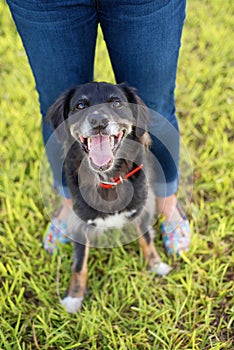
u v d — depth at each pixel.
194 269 2.90
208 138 3.72
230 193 3.30
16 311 2.70
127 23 2.28
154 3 2.20
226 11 5.32
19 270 2.85
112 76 4.32
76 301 2.79
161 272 2.95
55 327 2.68
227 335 2.62
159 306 2.73
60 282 2.92
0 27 5.18
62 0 2.22
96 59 4.50
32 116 3.94
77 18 2.33
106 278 2.92
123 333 2.62
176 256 3.06
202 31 4.94
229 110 4.00
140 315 2.68
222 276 2.83
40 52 2.47
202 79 4.34
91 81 2.80
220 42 4.79
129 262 2.98
